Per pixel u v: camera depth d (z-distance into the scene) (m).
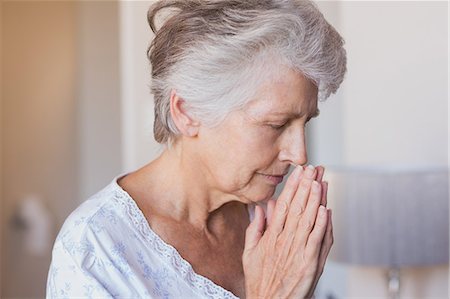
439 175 2.60
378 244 2.60
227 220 1.52
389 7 3.01
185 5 1.33
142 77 3.14
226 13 1.27
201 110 1.31
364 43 3.09
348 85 3.14
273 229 1.39
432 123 2.91
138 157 3.14
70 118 5.57
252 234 1.43
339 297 3.48
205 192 1.43
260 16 1.25
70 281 1.25
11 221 5.63
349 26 3.12
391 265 2.60
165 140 1.42
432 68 2.90
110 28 5.48
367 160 3.12
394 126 3.03
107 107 5.51
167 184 1.43
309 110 1.32
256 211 1.44
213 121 1.31
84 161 5.52
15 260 5.63
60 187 5.61
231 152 1.33
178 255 1.36
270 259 1.39
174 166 1.42
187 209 1.44
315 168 1.38
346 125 3.16
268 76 1.27
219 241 1.49
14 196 5.63
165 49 1.34
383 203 2.60
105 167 5.53
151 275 1.33
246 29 1.25
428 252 2.60
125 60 3.17
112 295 1.26
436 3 2.87
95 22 5.46
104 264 1.27
